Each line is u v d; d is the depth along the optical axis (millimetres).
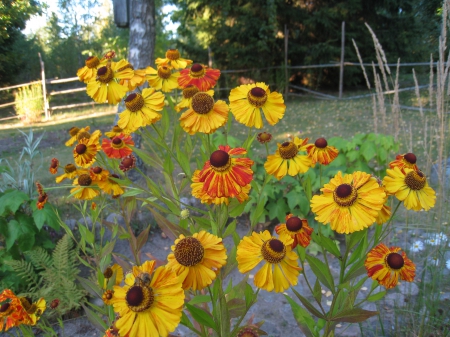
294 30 3867
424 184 353
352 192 322
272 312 805
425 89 3164
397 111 812
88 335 746
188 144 499
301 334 738
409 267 359
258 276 315
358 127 2316
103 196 584
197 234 302
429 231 802
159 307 271
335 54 3791
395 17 3797
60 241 762
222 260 288
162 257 1013
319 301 412
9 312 414
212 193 314
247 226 1167
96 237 1085
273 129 2408
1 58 4555
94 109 3705
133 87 433
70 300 721
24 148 1006
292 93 3855
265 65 3842
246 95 401
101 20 8531
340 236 1081
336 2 3764
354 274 385
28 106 3293
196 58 3828
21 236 843
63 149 2162
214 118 368
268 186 1061
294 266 320
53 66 6305
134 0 1441
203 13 3820
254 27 3590
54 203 1252
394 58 3855
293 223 372
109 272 565
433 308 650
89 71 451
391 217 389
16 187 971
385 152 1053
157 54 3984
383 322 720
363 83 4305
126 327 269
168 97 474
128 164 500
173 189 464
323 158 429
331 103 3293
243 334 358
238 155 366
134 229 1111
